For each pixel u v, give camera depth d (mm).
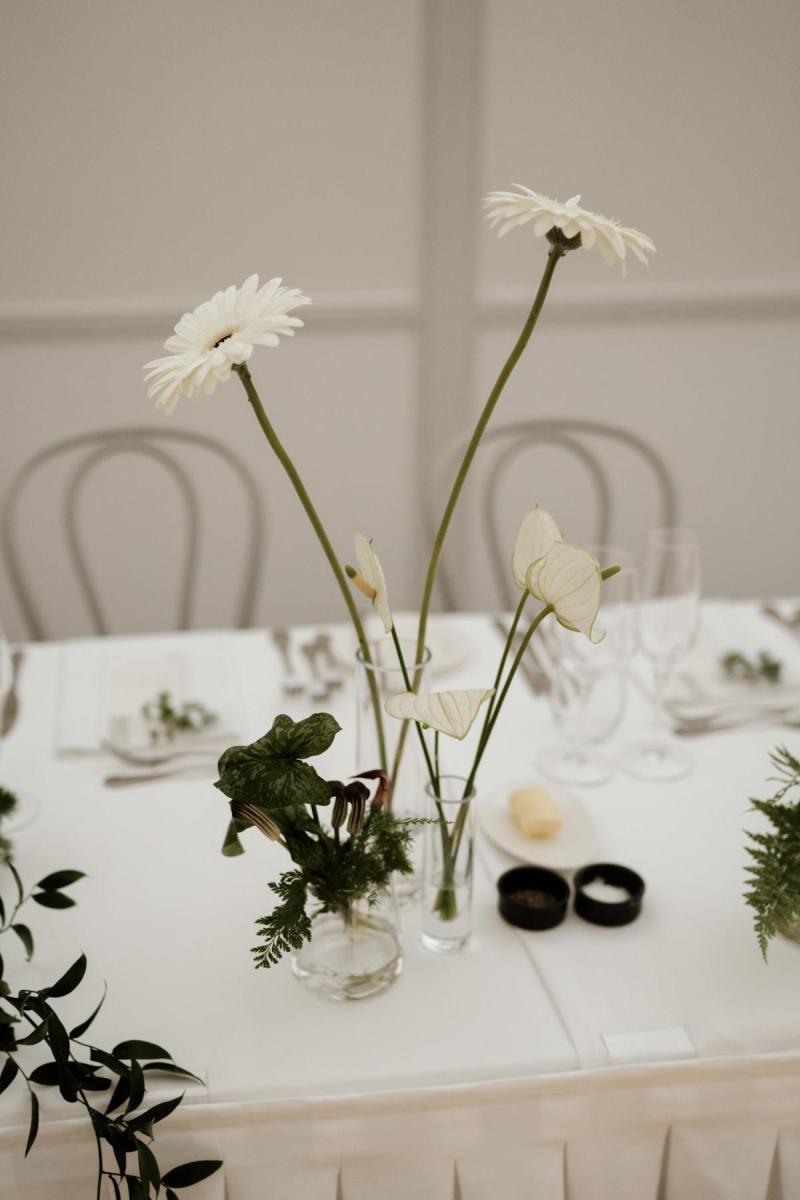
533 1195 899
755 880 955
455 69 2676
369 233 2820
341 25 2623
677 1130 907
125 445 2016
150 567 3061
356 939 935
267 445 2984
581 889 1062
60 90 2602
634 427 3076
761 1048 904
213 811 1237
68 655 1616
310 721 789
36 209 2695
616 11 2678
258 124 2691
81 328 2814
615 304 2926
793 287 2977
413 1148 875
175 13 2570
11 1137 832
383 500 3090
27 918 1056
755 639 1645
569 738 1339
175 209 2742
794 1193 930
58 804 1247
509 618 1734
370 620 1594
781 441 3146
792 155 2850
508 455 2117
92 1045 901
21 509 2945
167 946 1021
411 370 2969
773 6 2707
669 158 2828
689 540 1439
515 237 2844
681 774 1301
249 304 872
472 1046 901
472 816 951
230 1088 860
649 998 950
